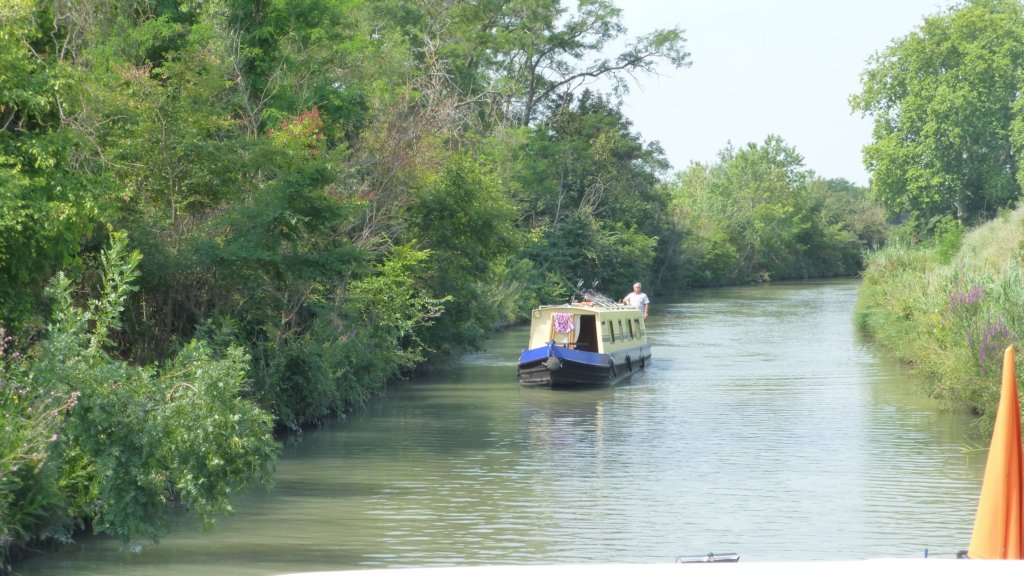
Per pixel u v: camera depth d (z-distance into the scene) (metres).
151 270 18.91
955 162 69.25
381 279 26.09
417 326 30.11
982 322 22.47
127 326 19.62
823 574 2.96
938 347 25.75
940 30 68.88
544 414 23.47
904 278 42.47
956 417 22.39
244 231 20.03
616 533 12.84
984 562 3.05
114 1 24.91
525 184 64.19
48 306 15.30
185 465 11.98
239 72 27.39
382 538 12.59
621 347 31.17
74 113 16.39
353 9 43.41
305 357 21.09
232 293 20.72
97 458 11.82
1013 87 68.19
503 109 64.44
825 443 19.39
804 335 44.38
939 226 67.19
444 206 29.62
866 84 72.75
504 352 38.84
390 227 29.25
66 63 15.08
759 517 13.66
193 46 22.33
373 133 29.17
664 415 23.22
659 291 82.81
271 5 29.66
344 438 20.27
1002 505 4.16
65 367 11.90
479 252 31.12
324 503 14.53
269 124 27.38
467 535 12.75
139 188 19.84
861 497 14.88
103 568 11.23
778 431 20.81
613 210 74.56
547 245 64.75
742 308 64.06
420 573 3.29
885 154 70.50
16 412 11.45
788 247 116.88
